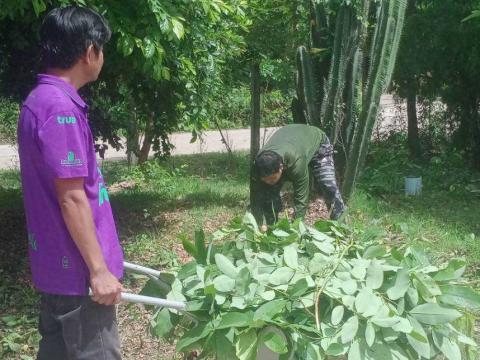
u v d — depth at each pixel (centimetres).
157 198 963
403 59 1108
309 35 948
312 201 900
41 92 275
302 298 301
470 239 713
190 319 313
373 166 1148
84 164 271
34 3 526
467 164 1138
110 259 288
